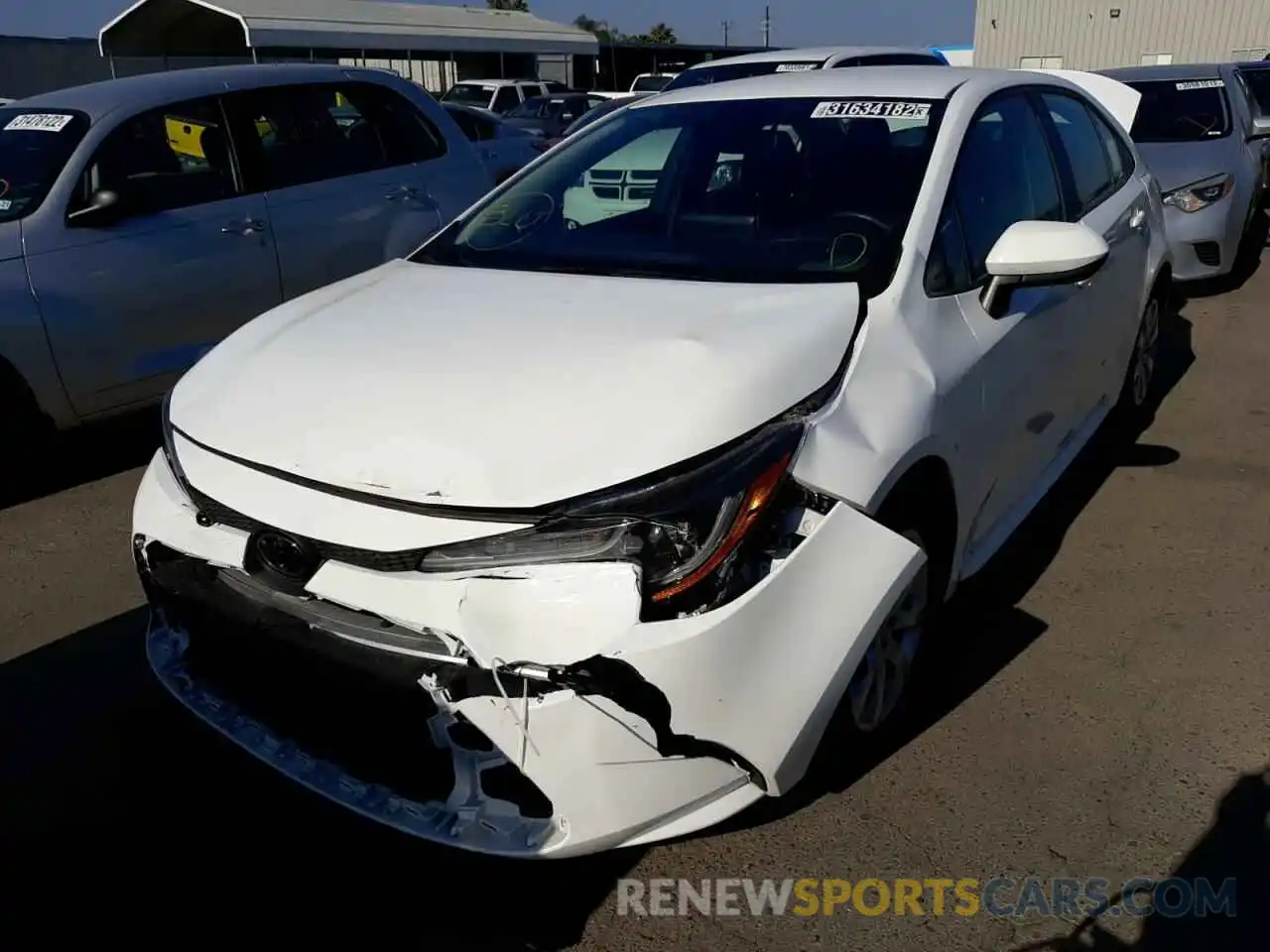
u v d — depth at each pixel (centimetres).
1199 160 740
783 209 295
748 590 197
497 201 348
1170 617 335
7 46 3017
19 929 226
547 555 193
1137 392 483
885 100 321
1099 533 396
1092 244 275
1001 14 3234
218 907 231
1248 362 605
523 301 267
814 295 254
